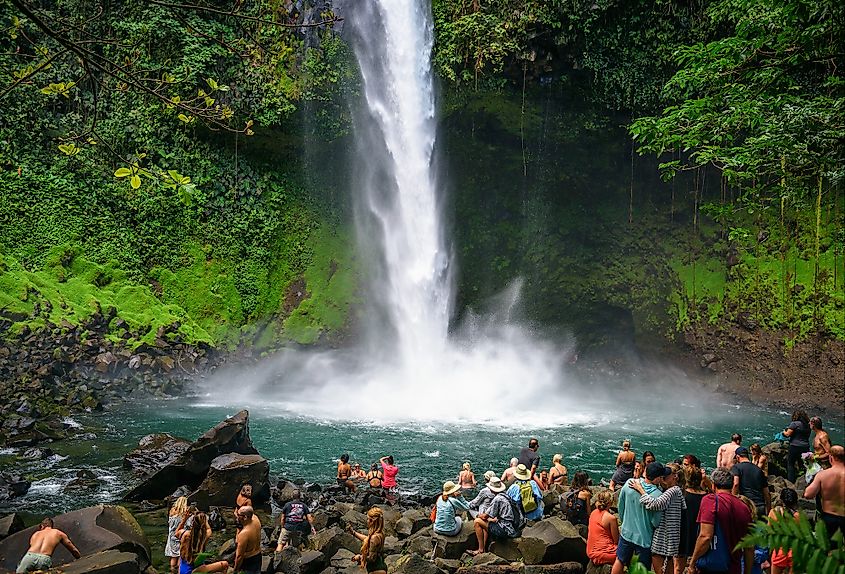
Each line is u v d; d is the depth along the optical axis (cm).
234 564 957
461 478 1497
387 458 1577
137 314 3100
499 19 3078
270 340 3378
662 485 812
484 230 3712
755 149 1409
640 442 2217
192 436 2048
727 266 3375
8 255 2991
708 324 3328
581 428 2422
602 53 3108
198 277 3341
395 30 3303
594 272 3666
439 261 3616
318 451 1977
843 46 1346
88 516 990
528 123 3303
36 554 834
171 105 652
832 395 2902
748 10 1596
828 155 1346
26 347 2623
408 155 3412
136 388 2716
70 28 615
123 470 1622
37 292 2891
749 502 726
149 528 1229
